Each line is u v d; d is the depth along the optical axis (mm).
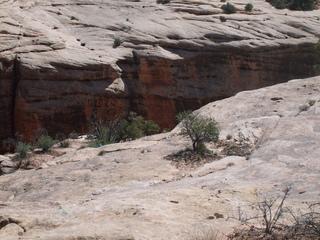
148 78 37031
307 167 8695
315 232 4852
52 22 38688
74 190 11984
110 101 35188
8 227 5109
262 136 13672
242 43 39219
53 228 5117
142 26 39375
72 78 33719
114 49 36875
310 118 13672
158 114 37469
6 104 32625
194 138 15250
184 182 9859
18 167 19516
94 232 4598
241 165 10055
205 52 38625
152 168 13023
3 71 31969
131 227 4879
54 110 33125
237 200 6316
